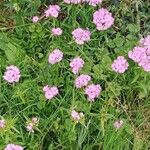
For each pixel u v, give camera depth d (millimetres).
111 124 506
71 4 546
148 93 530
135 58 513
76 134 505
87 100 513
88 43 545
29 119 500
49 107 519
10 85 523
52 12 537
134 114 529
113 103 519
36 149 501
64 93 525
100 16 534
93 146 514
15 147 473
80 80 505
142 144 510
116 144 504
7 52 537
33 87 518
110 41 546
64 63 530
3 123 481
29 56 546
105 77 522
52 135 516
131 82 522
